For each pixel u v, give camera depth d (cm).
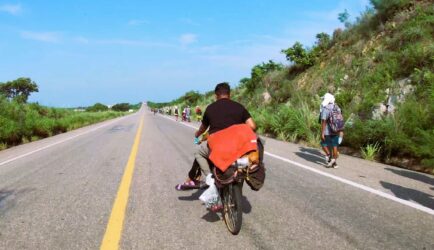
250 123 554
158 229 522
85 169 1011
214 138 525
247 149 502
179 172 935
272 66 3500
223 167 493
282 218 563
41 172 988
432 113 1034
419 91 1267
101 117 5612
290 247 453
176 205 639
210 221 555
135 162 1102
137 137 1966
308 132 1562
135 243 472
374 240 473
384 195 688
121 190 746
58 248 461
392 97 1362
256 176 508
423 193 704
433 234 494
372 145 1184
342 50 2319
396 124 1095
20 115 2245
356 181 808
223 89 571
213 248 453
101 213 598
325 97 978
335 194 699
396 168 965
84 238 492
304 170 940
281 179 835
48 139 2200
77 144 1733
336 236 486
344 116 1438
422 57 1421
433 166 912
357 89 1689
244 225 535
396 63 1530
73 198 695
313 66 2567
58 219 572
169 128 2705
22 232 519
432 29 1655
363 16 2358
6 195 737
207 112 557
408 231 505
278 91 2706
